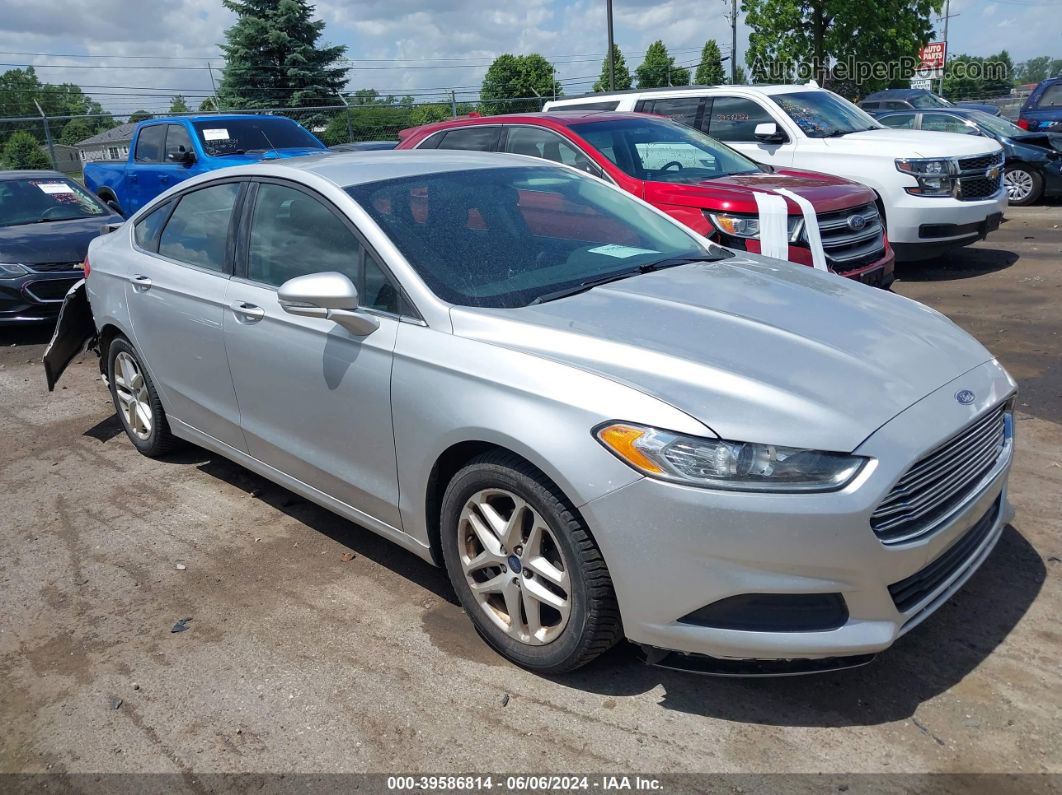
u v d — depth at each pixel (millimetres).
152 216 4836
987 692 2824
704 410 2570
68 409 6277
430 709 2914
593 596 2732
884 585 2547
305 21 36219
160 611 3592
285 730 2854
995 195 8953
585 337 2898
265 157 11102
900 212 8617
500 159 4324
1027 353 6227
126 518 4461
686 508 2496
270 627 3428
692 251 4047
